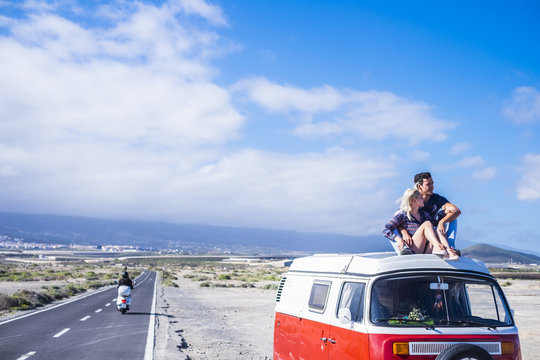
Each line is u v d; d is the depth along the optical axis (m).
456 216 6.77
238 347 15.09
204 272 133.12
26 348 13.05
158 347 13.64
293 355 8.14
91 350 12.91
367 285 6.09
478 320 6.17
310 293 7.75
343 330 6.31
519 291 50.94
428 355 5.73
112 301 31.94
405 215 6.95
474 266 6.37
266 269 168.38
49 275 79.50
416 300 6.09
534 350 15.03
